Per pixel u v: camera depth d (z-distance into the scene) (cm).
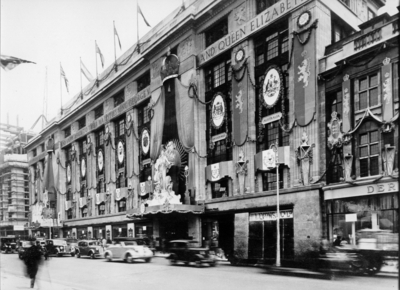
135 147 4731
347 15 2884
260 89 3023
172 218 3834
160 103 4141
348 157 2270
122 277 1905
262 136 2964
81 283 1727
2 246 4769
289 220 2630
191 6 3731
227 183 3288
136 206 4606
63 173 6712
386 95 2097
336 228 2320
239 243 2972
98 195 5459
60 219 6500
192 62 3691
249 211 2945
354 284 1526
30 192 7925
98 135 5847
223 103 3359
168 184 3594
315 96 2538
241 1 3247
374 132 2177
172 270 2197
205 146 3575
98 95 5600
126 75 4909
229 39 3297
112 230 5094
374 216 2106
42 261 1568
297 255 2483
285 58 2842
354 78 2312
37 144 7794
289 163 2691
